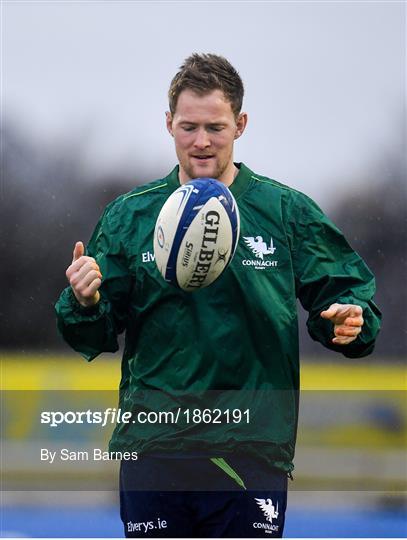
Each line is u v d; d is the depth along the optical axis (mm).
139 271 15312
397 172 42281
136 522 15258
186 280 14180
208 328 14969
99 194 46562
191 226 13914
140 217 15641
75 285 14375
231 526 15039
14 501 25609
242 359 15023
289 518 25484
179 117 14938
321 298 15539
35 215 47312
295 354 15430
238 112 15344
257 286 15141
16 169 46719
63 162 46406
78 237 47594
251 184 15719
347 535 23312
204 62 15016
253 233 15406
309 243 15555
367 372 38250
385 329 41844
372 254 43406
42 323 47438
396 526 24500
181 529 15203
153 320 15211
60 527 23609
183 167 15141
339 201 43031
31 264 47625
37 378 36250
